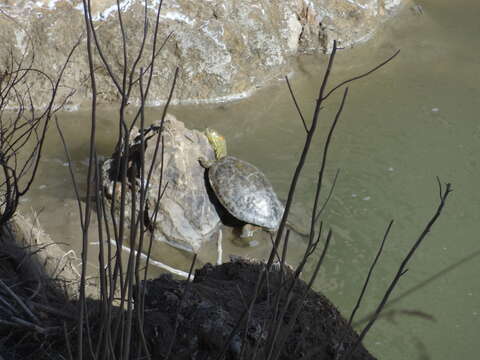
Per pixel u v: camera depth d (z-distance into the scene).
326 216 5.18
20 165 5.36
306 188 5.53
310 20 7.81
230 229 5.14
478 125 6.40
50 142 5.81
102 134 6.10
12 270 2.35
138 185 4.94
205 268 3.00
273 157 5.96
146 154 5.13
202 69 6.85
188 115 6.66
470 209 5.28
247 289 2.68
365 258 4.73
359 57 7.69
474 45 7.91
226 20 7.06
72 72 6.62
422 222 5.12
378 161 5.87
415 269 4.63
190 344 2.10
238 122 6.55
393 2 8.54
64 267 2.59
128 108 6.65
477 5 8.89
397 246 4.87
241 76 7.02
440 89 7.01
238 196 5.07
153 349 2.04
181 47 6.80
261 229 5.12
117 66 6.69
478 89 7.01
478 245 4.89
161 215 4.89
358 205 5.30
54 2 6.74
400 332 4.09
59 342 1.97
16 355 1.92
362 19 7.97
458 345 4.01
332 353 2.29
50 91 6.49
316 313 2.51
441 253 4.81
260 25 7.20
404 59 7.61
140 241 1.30
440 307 4.32
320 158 5.93
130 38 6.70
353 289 4.43
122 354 1.36
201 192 5.16
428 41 7.99
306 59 7.68
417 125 6.40
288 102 6.88
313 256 4.75
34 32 6.57
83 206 4.89
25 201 4.87
